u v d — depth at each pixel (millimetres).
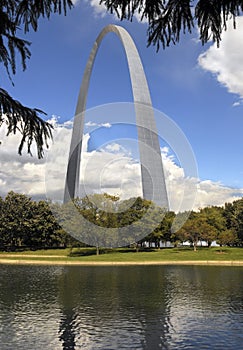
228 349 11938
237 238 69688
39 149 4922
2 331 13992
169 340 12938
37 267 41625
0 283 27734
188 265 43812
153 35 4621
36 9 4395
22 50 4453
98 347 12234
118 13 4527
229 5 4035
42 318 16062
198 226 63406
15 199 73188
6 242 73875
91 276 32406
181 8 4371
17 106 4629
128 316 16469
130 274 33938
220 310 17750
